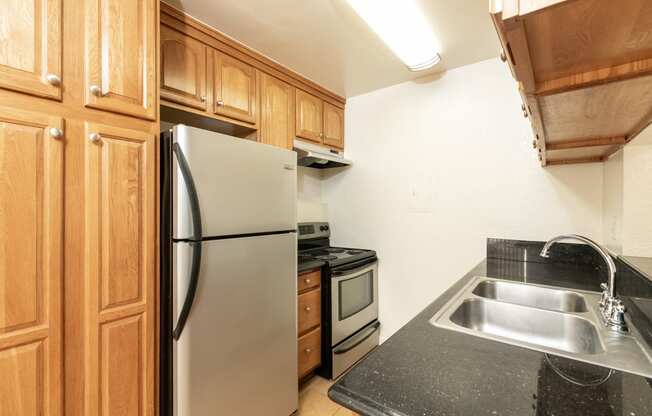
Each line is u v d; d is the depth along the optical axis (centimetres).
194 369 128
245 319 149
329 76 240
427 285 240
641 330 91
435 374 66
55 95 100
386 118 261
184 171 125
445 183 231
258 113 206
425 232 241
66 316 102
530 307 115
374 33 181
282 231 171
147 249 123
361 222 277
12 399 92
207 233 132
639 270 96
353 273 233
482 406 56
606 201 167
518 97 202
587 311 111
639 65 62
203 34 173
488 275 163
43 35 99
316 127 253
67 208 103
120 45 117
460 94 224
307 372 205
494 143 211
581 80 67
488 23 169
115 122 116
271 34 182
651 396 58
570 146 133
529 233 199
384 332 262
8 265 92
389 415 55
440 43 189
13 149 93
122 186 116
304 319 203
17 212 94
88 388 107
